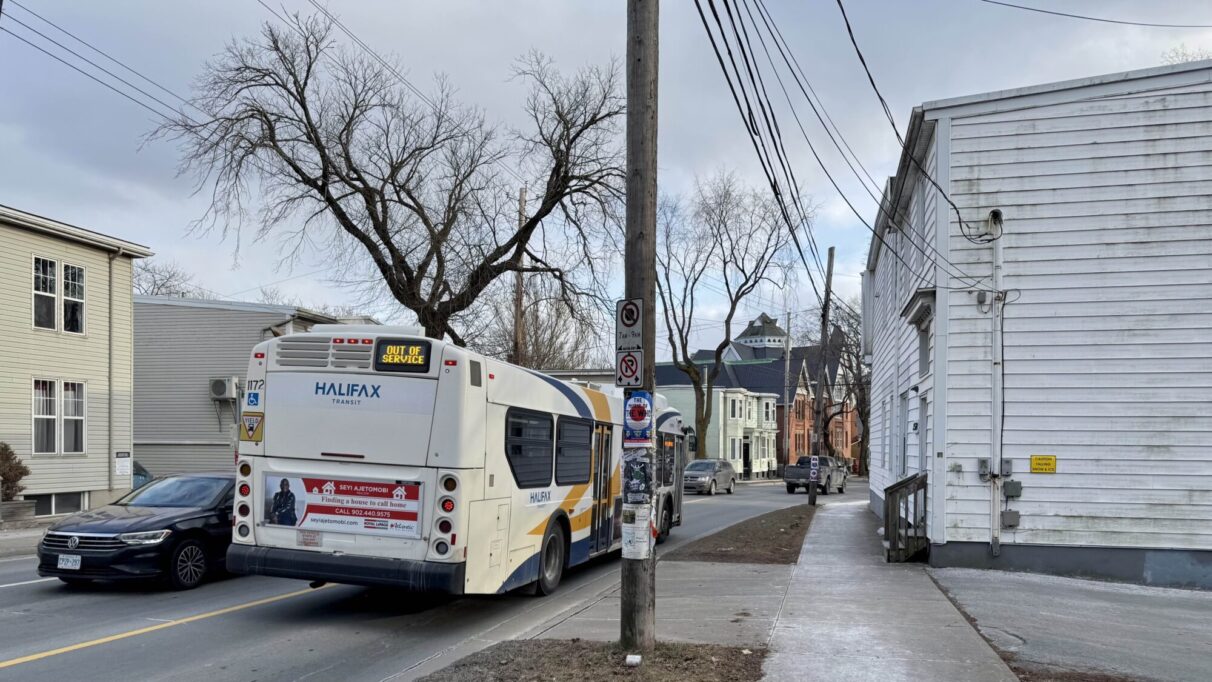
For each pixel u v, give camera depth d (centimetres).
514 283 2823
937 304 1272
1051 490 1217
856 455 9138
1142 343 1208
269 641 827
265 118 2377
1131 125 1227
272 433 914
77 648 783
